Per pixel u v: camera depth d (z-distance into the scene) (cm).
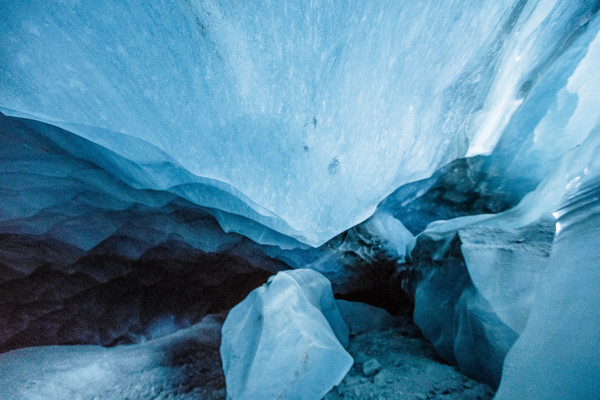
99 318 273
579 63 272
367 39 146
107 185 242
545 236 166
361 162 192
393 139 198
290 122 158
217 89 131
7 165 190
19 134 186
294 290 223
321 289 283
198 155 147
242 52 124
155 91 123
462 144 299
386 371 204
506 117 330
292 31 127
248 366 171
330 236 239
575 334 72
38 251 235
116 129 125
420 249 291
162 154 170
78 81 111
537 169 332
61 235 240
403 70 174
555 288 96
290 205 186
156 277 305
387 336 276
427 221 452
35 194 212
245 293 379
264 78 135
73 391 219
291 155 171
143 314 295
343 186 196
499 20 192
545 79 299
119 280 281
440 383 174
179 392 229
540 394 71
